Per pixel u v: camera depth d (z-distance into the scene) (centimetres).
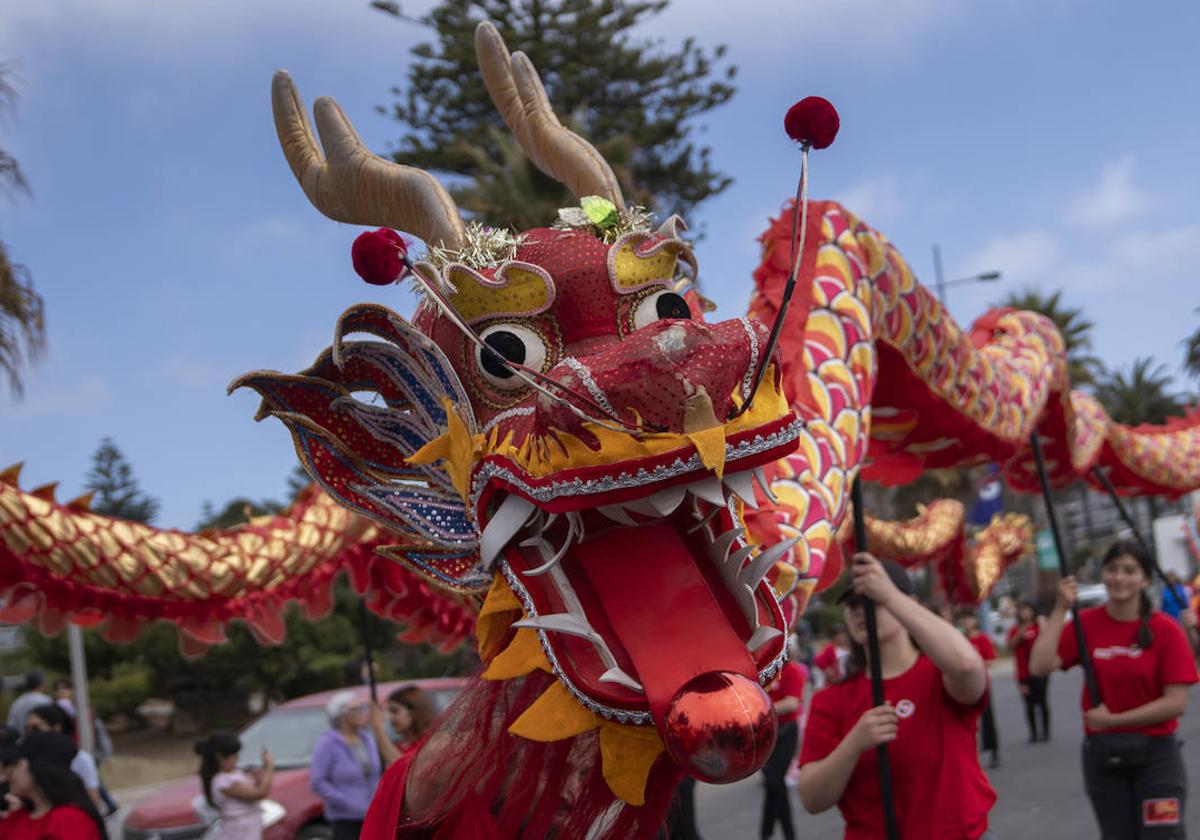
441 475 232
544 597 191
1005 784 982
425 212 216
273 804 761
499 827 202
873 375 388
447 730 217
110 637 343
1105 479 678
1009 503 2741
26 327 757
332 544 392
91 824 440
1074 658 497
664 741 173
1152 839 464
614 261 205
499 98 251
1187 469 751
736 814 971
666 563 189
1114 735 473
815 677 2222
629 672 181
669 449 170
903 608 316
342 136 230
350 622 2409
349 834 645
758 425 178
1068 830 764
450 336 210
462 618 486
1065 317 3434
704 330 175
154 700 2638
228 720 2461
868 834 323
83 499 329
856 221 411
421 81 2252
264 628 372
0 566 318
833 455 347
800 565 311
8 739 658
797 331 375
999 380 496
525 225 241
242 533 373
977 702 314
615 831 194
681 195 2347
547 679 203
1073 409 616
